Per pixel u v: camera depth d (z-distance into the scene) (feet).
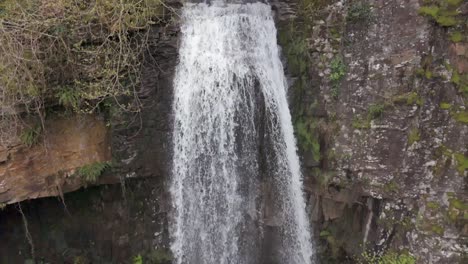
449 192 19.84
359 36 22.30
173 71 23.77
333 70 23.22
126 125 23.06
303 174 25.02
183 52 23.85
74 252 24.48
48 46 19.92
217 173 25.00
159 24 23.08
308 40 24.00
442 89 20.04
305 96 24.49
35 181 21.52
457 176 19.60
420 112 20.53
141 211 25.29
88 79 21.30
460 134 19.57
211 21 24.34
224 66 24.57
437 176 20.20
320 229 24.91
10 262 22.97
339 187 23.65
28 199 21.80
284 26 25.29
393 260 21.47
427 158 20.52
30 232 23.26
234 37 24.77
